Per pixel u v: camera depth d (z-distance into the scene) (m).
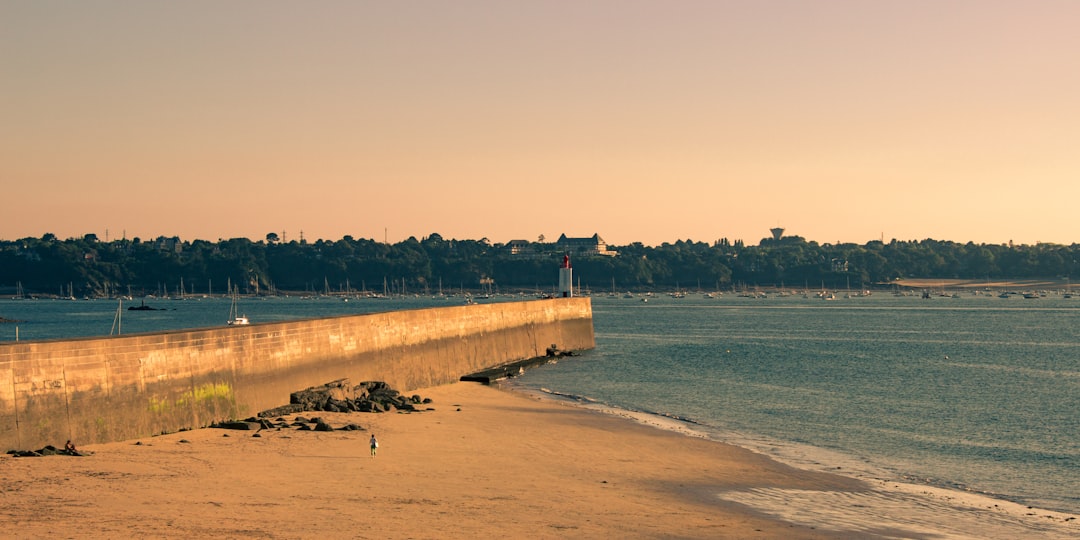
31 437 33.12
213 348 43.28
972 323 191.88
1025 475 39.06
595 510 28.88
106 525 22.78
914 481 37.19
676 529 27.08
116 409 36.88
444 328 74.62
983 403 62.47
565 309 109.69
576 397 62.97
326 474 31.70
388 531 24.17
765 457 41.25
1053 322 196.12
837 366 91.44
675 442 44.38
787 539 26.77
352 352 57.81
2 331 177.38
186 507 25.34
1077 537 28.86
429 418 47.97
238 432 40.16
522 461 37.16
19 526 22.22
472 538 24.09
